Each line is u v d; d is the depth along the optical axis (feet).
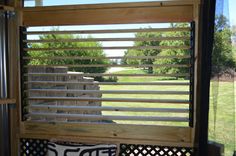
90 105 7.22
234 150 5.69
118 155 6.82
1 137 7.27
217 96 5.81
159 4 6.69
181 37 6.63
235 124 5.73
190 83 6.61
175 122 6.82
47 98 7.27
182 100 6.69
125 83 6.93
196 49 6.47
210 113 5.91
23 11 7.34
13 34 7.34
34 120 7.50
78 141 7.13
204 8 5.96
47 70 7.38
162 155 6.87
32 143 7.47
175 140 6.80
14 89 7.42
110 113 7.09
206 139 5.96
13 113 7.43
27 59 7.41
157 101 6.78
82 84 7.16
